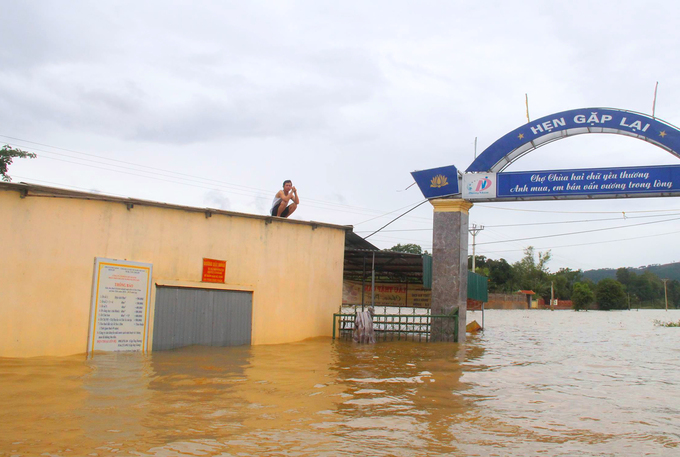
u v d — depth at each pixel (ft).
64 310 32.48
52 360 30.01
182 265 39.70
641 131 46.01
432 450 16.38
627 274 438.40
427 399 23.68
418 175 53.42
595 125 47.67
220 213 42.42
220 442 16.31
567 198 49.08
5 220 30.27
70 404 20.07
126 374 26.81
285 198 53.78
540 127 49.55
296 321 48.60
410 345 47.21
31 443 15.48
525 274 304.30
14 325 30.30
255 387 24.97
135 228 36.76
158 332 37.63
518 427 19.44
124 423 17.89
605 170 47.67
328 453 15.75
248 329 44.37
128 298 35.88
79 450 15.05
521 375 31.53
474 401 23.63
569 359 40.86
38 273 31.45
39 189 31.42
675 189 45.32
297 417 19.74
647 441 18.08
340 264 53.78
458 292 51.62
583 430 19.31
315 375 29.09
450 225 52.65
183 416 19.11
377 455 15.71
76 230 33.40
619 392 26.94
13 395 21.20
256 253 45.47
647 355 45.50
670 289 436.76
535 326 96.94
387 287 71.10
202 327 40.78
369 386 26.35
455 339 50.75
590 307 309.42
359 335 48.73
